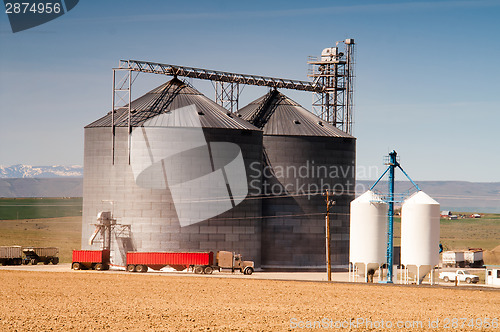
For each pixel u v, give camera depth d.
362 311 62.06
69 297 70.25
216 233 105.75
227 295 72.81
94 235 104.44
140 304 65.19
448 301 69.44
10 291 75.12
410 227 89.31
